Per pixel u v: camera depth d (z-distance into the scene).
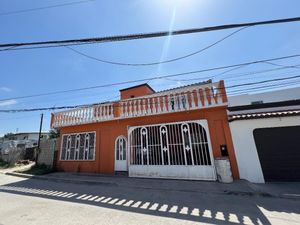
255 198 5.85
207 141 8.89
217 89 9.06
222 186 7.21
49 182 9.76
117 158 11.20
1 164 18.61
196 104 9.31
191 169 8.78
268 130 8.34
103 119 11.63
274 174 7.87
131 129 10.71
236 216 4.43
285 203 5.30
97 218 4.47
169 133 9.81
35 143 30.72
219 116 9.14
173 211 4.87
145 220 4.30
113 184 8.52
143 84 15.57
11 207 5.46
